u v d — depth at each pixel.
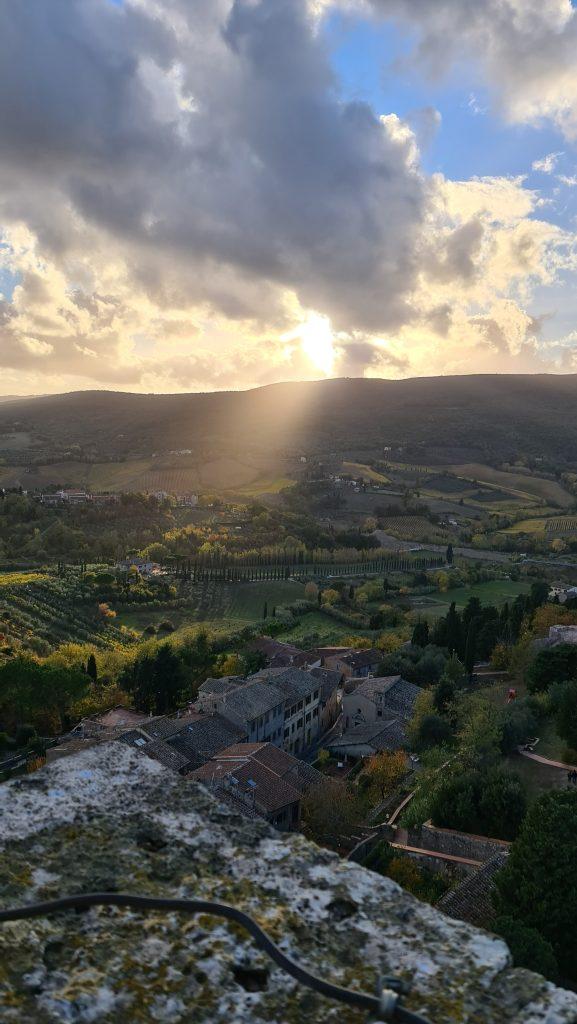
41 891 4.12
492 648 78.38
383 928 4.08
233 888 4.31
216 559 157.75
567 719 42.06
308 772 53.22
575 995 3.59
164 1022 3.37
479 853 34.16
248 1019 3.40
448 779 40.50
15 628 96.81
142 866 4.44
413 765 53.31
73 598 119.31
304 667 85.25
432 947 3.94
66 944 3.77
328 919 4.13
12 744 59.97
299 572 154.25
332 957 3.83
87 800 5.03
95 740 54.78
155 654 78.31
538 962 20.31
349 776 57.59
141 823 4.86
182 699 76.69
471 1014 3.43
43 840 4.58
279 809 46.44
